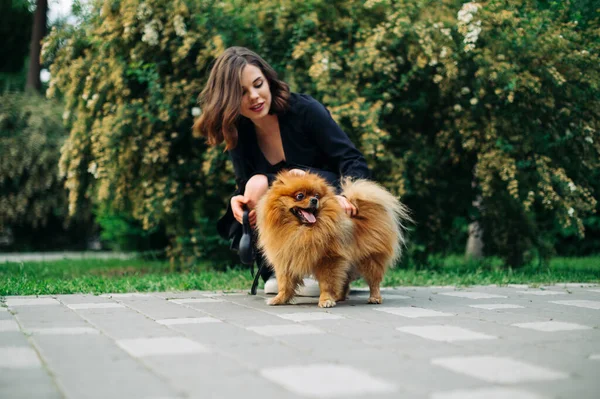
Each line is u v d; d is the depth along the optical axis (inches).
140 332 106.6
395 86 271.6
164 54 268.1
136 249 409.1
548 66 244.7
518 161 265.1
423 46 241.8
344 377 74.6
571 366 80.8
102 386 70.9
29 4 674.8
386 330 108.9
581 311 136.4
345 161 162.1
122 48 268.5
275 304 146.6
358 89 265.3
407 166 271.6
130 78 272.8
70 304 146.6
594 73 250.5
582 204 249.6
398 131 280.5
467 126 260.4
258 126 168.9
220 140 163.9
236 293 176.1
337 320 121.3
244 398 66.1
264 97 155.9
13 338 100.5
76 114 301.3
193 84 258.5
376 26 263.4
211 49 251.1
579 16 267.4
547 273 255.9
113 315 127.9
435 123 283.6
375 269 148.2
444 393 67.9
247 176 175.5
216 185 276.8
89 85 267.0
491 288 195.0
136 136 261.1
